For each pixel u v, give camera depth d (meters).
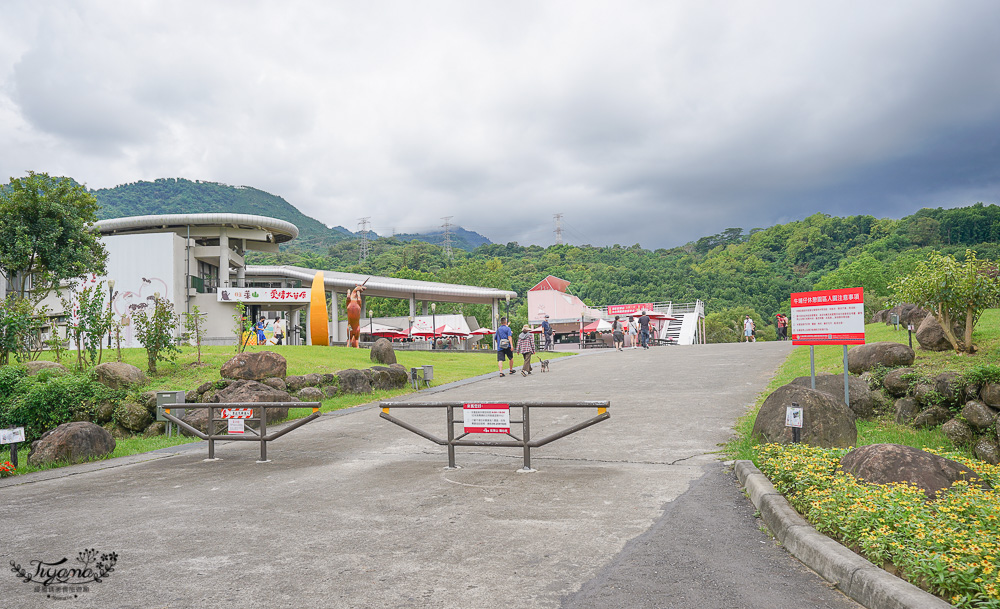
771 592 3.90
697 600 3.78
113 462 9.88
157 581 4.31
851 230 161.38
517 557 4.60
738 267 147.50
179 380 15.66
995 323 13.27
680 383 15.81
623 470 7.52
